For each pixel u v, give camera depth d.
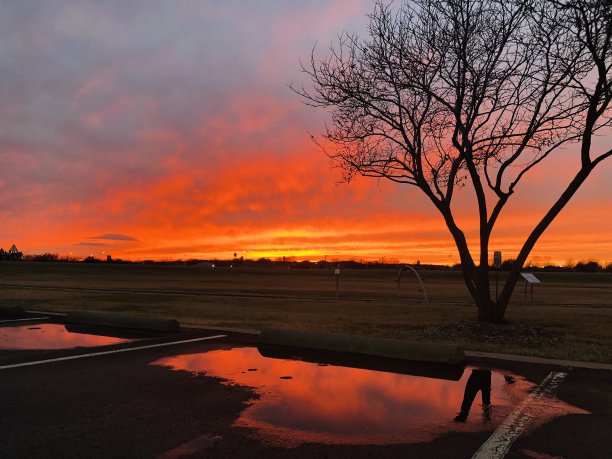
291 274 83.12
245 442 4.81
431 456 4.49
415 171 13.28
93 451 4.57
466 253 12.98
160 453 4.53
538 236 12.14
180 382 7.15
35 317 15.31
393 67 12.84
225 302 22.47
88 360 8.70
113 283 43.19
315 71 13.37
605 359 9.00
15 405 6.00
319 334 9.91
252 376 7.54
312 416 5.61
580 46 11.45
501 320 12.38
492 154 12.50
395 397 6.41
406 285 52.69
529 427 5.28
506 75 11.81
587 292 40.75
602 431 5.16
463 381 7.29
